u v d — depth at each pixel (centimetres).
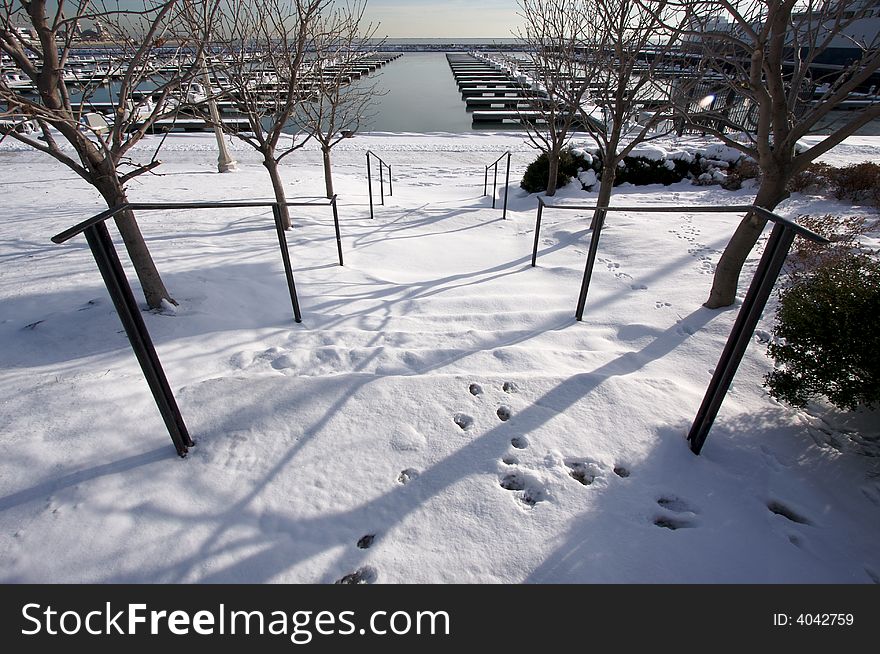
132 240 337
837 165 1240
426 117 2683
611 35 617
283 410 247
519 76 1472
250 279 459
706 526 196
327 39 852
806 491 217
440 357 309
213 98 429
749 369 316
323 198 965
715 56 367
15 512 191
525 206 974
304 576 174
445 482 211
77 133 298
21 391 258
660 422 247
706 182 1028
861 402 255
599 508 201
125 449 223
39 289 403
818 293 263
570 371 303
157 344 316
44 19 275
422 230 742
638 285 473
